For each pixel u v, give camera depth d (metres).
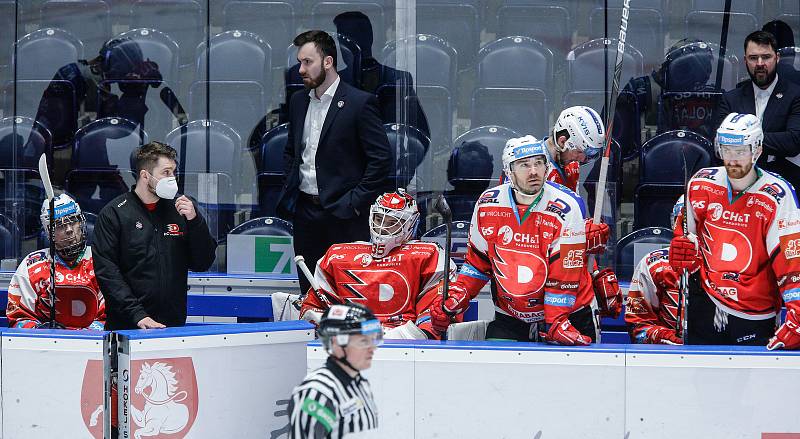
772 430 13.79
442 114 22.84
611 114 15.82
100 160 23.61
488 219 14.67
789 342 13.84
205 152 23.38
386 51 23.30
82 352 14.27
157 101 23.86
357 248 17.88
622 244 22.22
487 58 23.20
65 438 14.45
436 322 15.30
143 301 16.36
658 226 22.53
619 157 22.77
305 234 20.19
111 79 23.80
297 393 10.72
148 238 16.39
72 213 18.94
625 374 13.88
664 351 13.80
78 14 23.83
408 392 14.24
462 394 14.14
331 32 23.50
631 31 23.05
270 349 14.98
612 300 15.98
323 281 17.89
